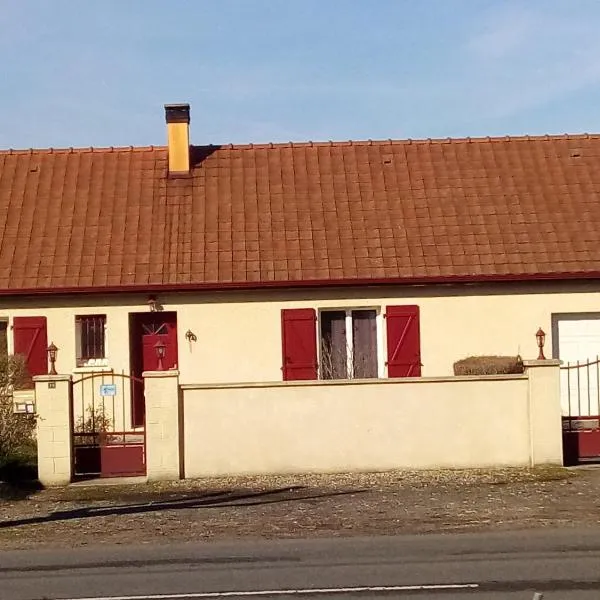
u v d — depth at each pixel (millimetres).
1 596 7602
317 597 7270
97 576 8219
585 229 19359
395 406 14133
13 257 18859
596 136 22109
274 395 14078
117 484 13672
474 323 18453
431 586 7500
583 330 18625
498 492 12250
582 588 7336
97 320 18344
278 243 19156
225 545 9445
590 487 12430
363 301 18438
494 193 20422
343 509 11367
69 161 21547
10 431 14000
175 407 13883
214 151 21891
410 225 19578
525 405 14203
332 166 21391
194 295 18312
